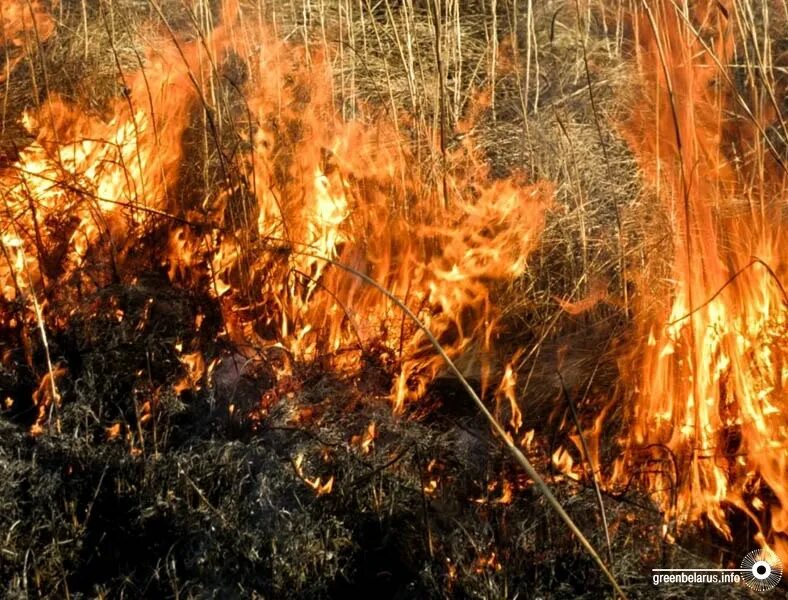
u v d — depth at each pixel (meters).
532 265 3.24
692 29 2.82
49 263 3.18
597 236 3.23
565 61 3.89
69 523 2.39
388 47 3.92
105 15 4.00
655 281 2.94
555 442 2.64
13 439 2.60
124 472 2.49
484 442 2.65
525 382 2.88
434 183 3.33
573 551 2.25
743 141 3.22
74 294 3.05
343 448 2.53
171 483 2.46
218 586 2.27
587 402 2.76
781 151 3.29
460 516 2.40
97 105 3.76
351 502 2.43
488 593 2.17
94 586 2.26
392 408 2.77
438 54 3.23
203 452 2.53
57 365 2.87
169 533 2.38
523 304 3.12
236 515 2.36
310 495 2.44
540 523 2.33
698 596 2.23
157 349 2.87
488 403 2.83
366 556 2.35
